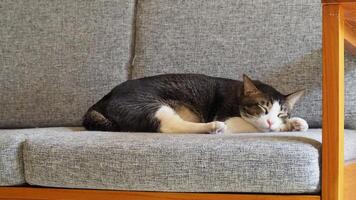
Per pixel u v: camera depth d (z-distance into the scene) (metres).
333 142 1.21
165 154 1.27
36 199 1.39
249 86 1.75
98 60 2.01
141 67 1.97
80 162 1.32
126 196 1.32
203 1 1.96
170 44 1.95
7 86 2.08
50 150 1.35
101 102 1.78
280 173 1.20
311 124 1.85
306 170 1.19
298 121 1.69
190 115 1.79
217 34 1.92
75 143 1.36
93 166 1.31
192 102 1.80
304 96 1.84
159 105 1.71
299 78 1.85
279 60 1.87
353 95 1.79
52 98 2.04
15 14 2.11
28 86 2.06
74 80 2.02
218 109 1.79
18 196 1.41
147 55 1.97
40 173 1.36
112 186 1.31
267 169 1.21
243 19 1.91
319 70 1.83
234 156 1.23
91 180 1.32
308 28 1.86
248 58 1.89
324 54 1.22
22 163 1.41
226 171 1.23
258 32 1.89
